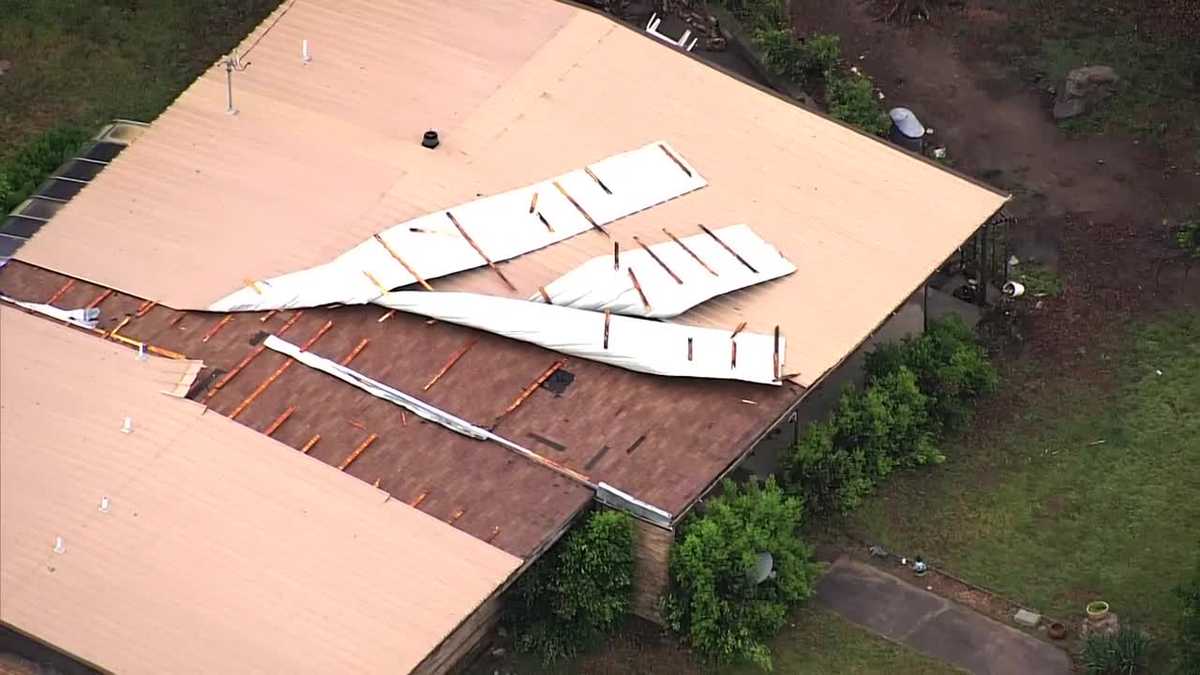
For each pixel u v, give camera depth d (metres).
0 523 45.66
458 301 50.34
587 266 51.31
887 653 46.69
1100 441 52.50
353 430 47.78
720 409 48.41
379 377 49.00
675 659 46.41
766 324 50.47
